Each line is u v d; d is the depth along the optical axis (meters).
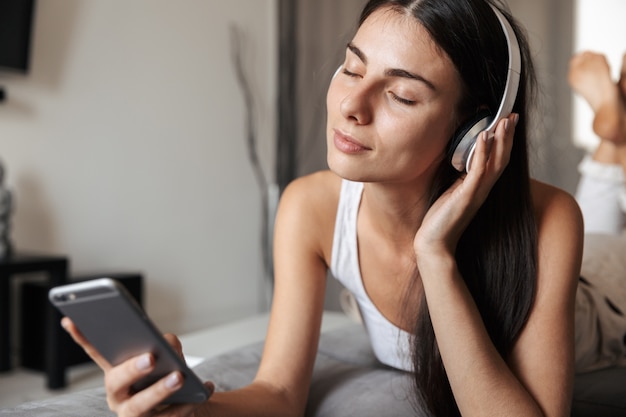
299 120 4.94
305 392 1.22
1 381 3.19
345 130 1.02
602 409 1.29
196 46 4.42
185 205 4.38
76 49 3.74
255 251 4.86
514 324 1.13
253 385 1.17
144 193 4.13
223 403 1.06
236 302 4.73
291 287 1.29
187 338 1.90
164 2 4.21
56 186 3.67
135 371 0.75
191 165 4.41
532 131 1.32
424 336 1.14
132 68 4.04
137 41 4.06
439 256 1.08
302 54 4.93
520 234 1.15
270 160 4.98
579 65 2.49
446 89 1.02
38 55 3.57
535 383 1.09
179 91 4.32
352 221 1.29
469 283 1.15
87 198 3.83
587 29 4.44
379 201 1.18
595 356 1.56
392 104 1.01
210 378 1.26
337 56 1.27
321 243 1.32
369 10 1.05
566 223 1.18
